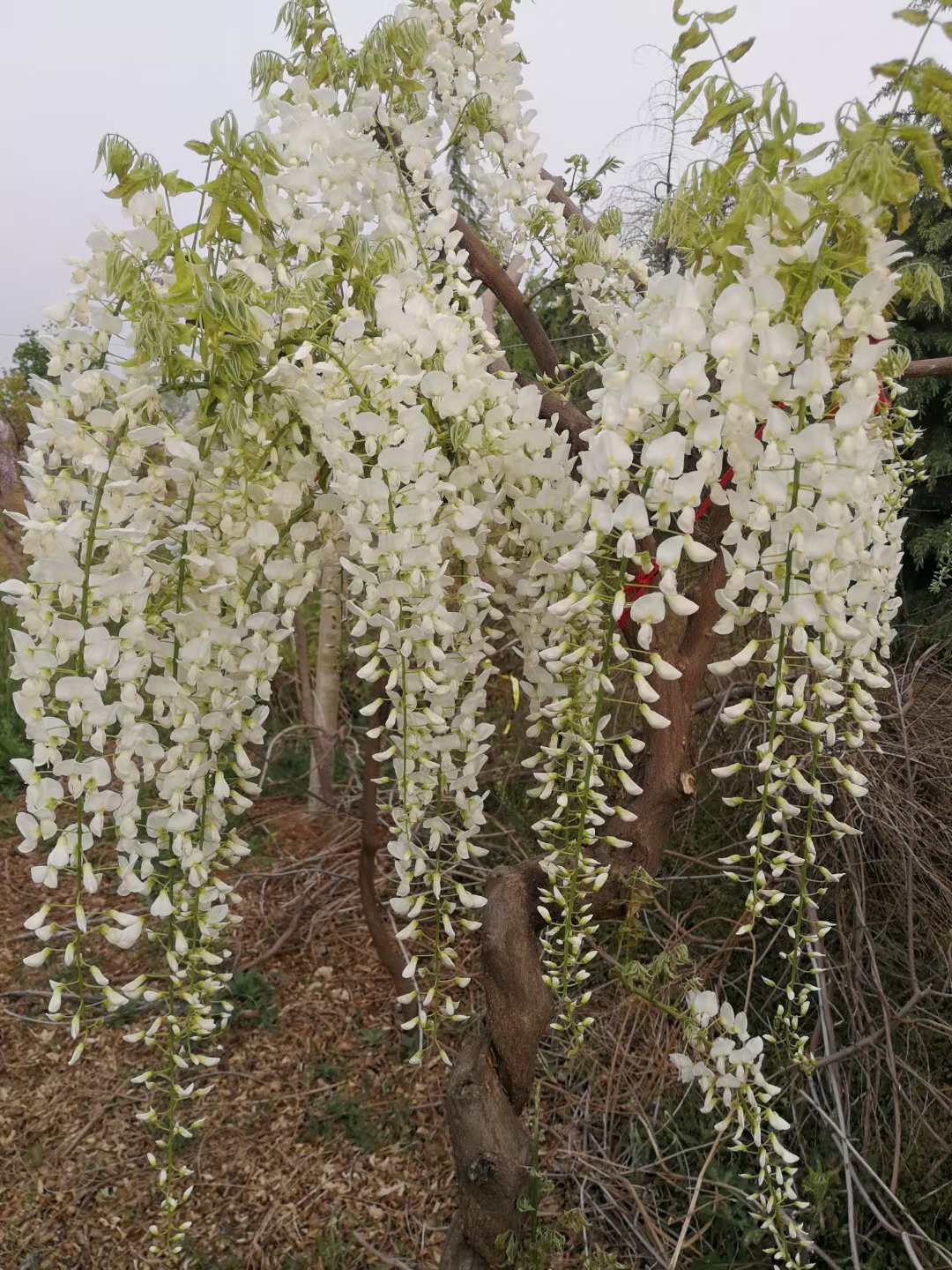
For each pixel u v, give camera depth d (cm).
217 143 99
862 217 81
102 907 357
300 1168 250
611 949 275
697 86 97
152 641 100
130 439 94
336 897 357
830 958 238
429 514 98
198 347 97
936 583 301
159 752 100
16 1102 276
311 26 137
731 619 90
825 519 85
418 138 132
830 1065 216
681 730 120
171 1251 120
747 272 85
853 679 111
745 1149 126
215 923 112
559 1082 260
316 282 102
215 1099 275
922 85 83
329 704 385
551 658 102
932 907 251
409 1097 271
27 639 93
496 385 111
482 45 154
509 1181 122
